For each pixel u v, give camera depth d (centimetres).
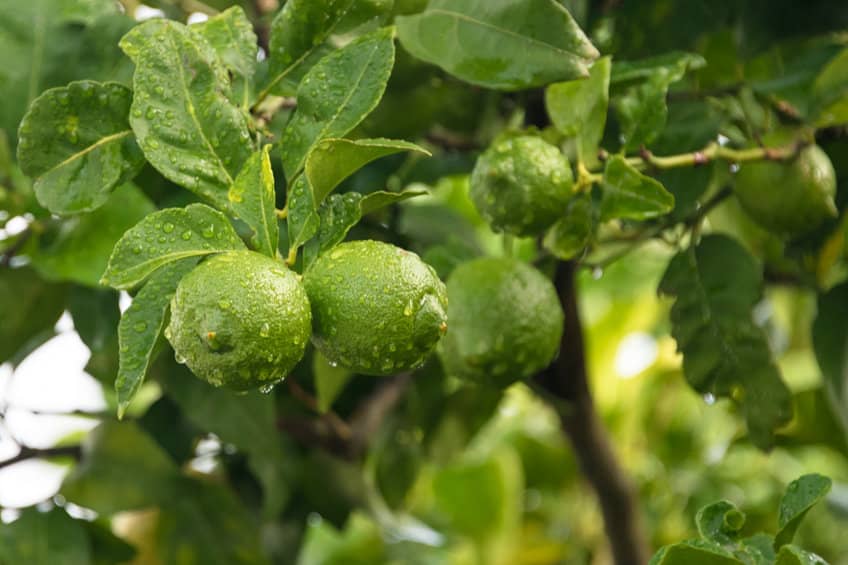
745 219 146
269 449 137
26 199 129
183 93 111
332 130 112
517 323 125
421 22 121
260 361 105
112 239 130
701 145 133
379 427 155
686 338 135
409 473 161
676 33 140
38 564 138
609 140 135
